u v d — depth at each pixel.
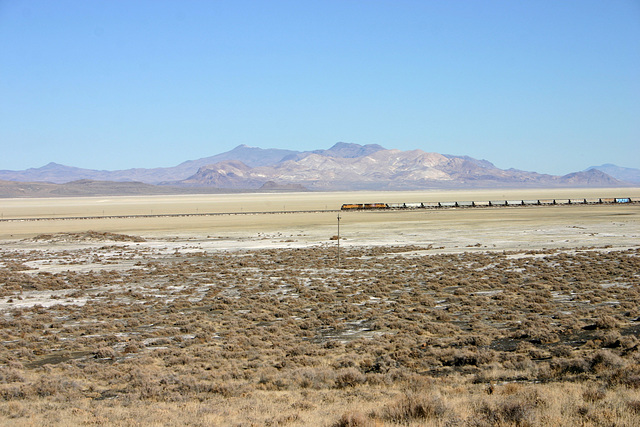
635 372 18.61
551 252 67.62
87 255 78.19
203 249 82.25
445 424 13.86
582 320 31.42
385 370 22.44
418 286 47.25
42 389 21.30
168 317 37.12
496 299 40.28
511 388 17.73
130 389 21.41
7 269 64.81
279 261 66.94
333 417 15.45
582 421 13.66
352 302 40.94
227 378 22.58
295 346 28.09
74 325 35.88
